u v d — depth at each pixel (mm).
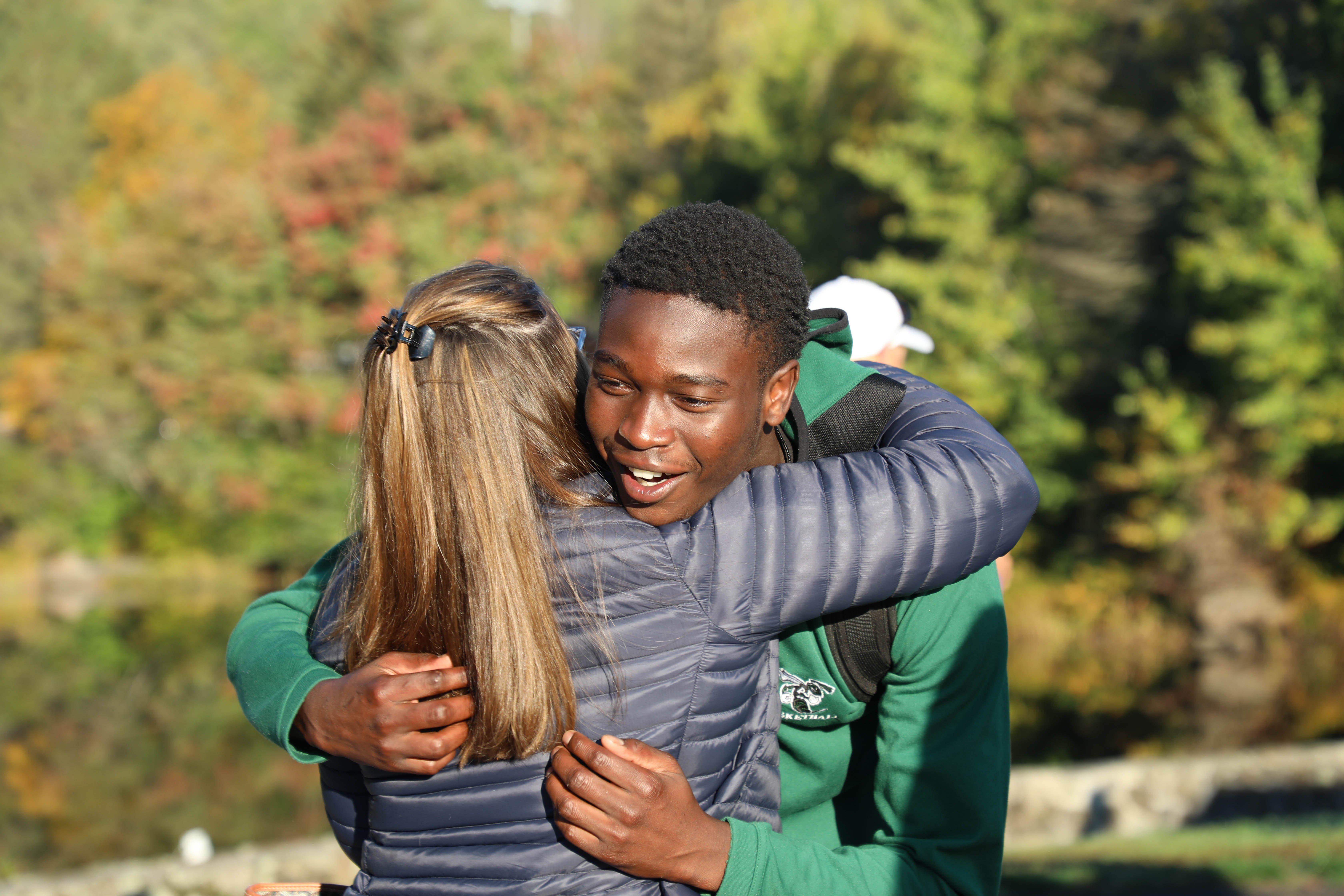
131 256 25875
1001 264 19016
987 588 1531
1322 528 15289
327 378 25391
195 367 25047
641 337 1320
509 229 24453
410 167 24516
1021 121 19250
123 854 8086
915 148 19969
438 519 1400
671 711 1388
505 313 1492
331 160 24547
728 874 1342
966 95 19312
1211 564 15180
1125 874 5359
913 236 20703
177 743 11852
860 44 23188
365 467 1461
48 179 33438
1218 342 15008
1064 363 17844
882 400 1646
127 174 32219
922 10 20312
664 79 29453
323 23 28297
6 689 14820
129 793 9859
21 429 28344
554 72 26797
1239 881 5188
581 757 1315
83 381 26281
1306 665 13352
